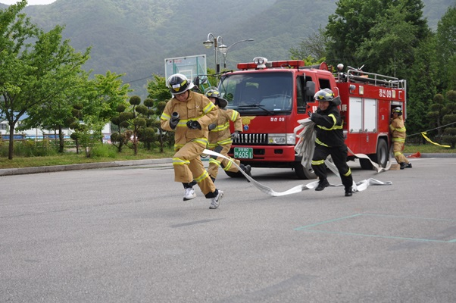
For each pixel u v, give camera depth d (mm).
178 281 4785
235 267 5191
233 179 14344
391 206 8930
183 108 8602
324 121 9953
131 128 29156
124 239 6594
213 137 11797
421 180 13188
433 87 40469
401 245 6023
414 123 40219
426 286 4539
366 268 5082
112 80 39719
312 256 5555
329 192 10953
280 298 4289
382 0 53750
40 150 27562
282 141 13461
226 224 7430
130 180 14836
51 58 24609
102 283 4781
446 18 51656
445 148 29969
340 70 15555
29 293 4566
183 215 8320
